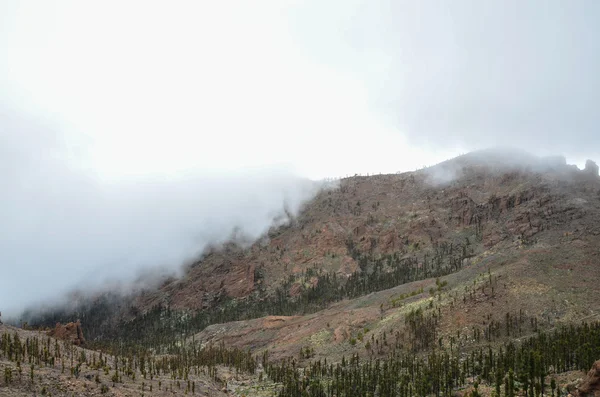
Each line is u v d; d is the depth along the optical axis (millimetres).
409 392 154875
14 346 145000
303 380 186250
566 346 147625
